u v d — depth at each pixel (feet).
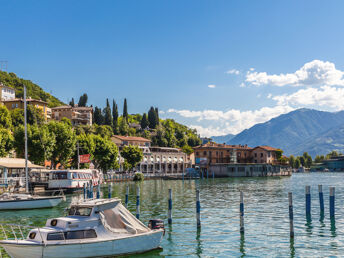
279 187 251.39
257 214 114.32
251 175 474.49
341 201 151.23
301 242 77.10
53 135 226.99
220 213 116.78
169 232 86.94
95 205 65.77
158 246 71.20
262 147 533.96
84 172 195.42
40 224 98.22
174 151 528.63
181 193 198.90
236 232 86.89
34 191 165.17
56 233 60.85
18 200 122.21
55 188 176.04
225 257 67.10
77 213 66.64
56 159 249.34
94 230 63.77
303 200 156.66
